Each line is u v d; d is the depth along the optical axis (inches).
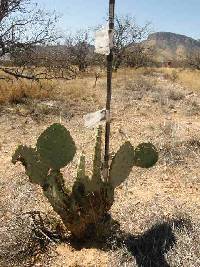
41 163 147.8
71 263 139.1
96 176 147.5
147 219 164.9
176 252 139.9
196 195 201.5
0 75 521.3
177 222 158.1
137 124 349.7
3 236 151.4
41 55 474.9
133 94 510.6
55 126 142.8
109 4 137.8
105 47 140.0
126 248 143.9
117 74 813.2
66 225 149.3
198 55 1267.2
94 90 535.8
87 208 147.4
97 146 148.0
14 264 140.9
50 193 146.6
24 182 206.4
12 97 409.4
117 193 201.2
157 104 449.1
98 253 143.7
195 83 709.3
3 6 426.0
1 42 444.5
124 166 148.7
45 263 141.3
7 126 321.4
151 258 139.3
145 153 149.5
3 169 228.8
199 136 304.0
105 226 150.9
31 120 343.3
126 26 953.5
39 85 467.8
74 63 839.7
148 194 200.5
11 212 172.6
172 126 336.2
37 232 153.1
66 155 145.0
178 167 237.1
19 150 146.3
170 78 789.9
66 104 418.6
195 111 420.8
